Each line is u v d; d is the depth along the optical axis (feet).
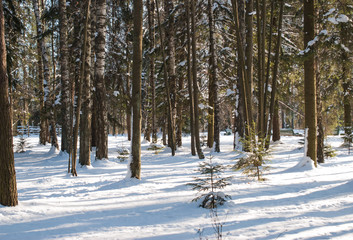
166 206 19.51
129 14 72.23
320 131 42.19
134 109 30.17
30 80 82.23
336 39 35.42
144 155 61.57
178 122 69.46
